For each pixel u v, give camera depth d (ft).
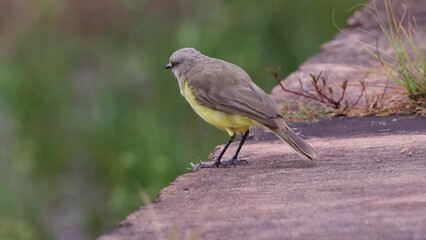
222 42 65.36
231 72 35.50
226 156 35.50
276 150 35.88
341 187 30.12
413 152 33.91
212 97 35.04
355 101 40.68
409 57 43.50
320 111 39.68
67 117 68.74
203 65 36.14
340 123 38.65
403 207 27.76
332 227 26.58
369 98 40.60
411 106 39.45
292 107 40.50
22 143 67.77
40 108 69.41
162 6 71.97
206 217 27.96
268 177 32.04
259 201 29.25
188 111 65.00
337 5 65.26
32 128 68.69
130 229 27.32
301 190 30.12
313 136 37.35
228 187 31.07
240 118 34.65
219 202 29.40
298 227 26.76
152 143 62.90
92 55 72.33
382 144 35.27
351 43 49.55
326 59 47.32
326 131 37.83
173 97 65.87
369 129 37.65
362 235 25.91
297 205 28.60
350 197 29.01
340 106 39.73
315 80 40.09
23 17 73.72
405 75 39.86
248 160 34.76
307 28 65.36
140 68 68.95
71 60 71.82
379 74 41.39
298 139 33.71
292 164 33.65
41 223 66.23
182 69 36.83
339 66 45.83
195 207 28.99
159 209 28.91
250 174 32.63
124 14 72.84
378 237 25.73
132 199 61.46
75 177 67.56
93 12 73.00
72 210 67.21
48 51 72.13
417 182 30.14
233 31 65.77
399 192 29.19
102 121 67.21
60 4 73.41
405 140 35.60
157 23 71.56
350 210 27.78
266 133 38.19
